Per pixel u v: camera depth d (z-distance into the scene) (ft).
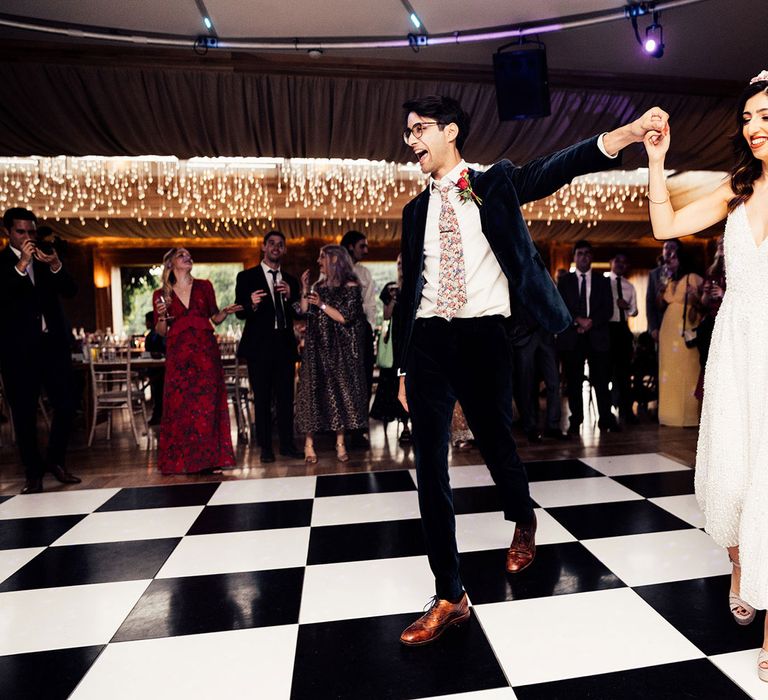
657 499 9.16
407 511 9.11
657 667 4.83
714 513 5.03
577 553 7.18
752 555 4.54
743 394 4.84
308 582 6.67
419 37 13.38
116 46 13.75
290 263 41.47
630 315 17.42
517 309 5.98
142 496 10.43
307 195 34.53
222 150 16.02
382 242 43.16
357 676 4.85
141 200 33.88
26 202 32.24
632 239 42.55
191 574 7.00
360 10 12.42
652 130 4.62
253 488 10.73
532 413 14.14
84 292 41.65
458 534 7.95
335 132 15.80
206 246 42.55
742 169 4.79
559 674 4.77
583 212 37.96
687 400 15.42
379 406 15.30
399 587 6.49
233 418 20.63
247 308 12.91
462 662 4.99
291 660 5.12
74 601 6.38
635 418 16.84
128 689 4.78
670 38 13.93
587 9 12.49
